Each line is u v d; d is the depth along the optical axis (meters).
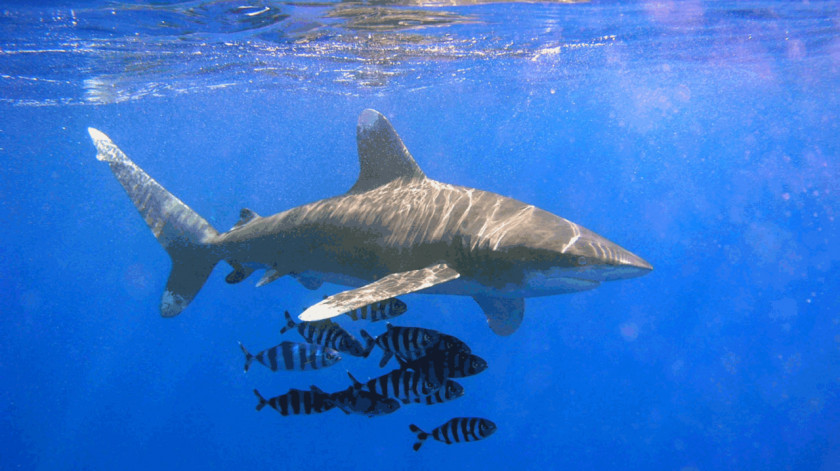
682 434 23.30
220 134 42.22
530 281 5.12
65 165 51.84
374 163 6.21
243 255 6.75
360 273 5.91
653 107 38.16
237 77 18.20
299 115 32.94
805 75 23.58
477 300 6.03
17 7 9.02
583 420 24.08
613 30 13.68
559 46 15.52
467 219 5.43
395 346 4.44
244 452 26.98
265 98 24.91
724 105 36.53
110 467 27.64
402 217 5.70
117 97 21.14
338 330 4.83
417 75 19.84
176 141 45.44
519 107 34.38
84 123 28.72
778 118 43.38
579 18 12.16
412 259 5.53
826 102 32.75
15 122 25.19
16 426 33.47
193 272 7.09
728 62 20.09
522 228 5.16
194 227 7.14
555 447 22.83
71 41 11.59
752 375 28.56
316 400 4.77
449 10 10.86
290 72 17.69
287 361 4.97
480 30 12.87
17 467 27.98
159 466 27.00
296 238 6.26
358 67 17.31
